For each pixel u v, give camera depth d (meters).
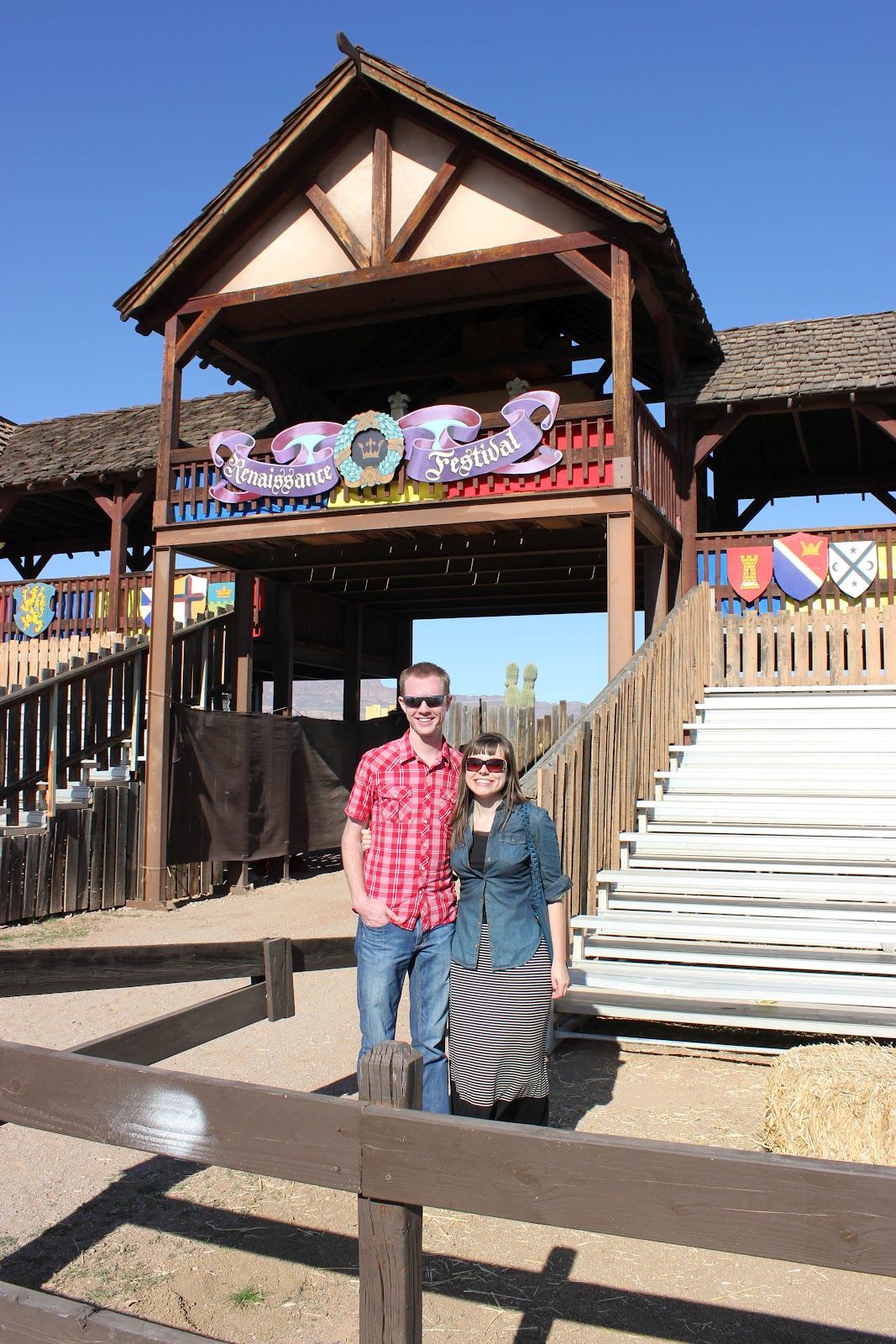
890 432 13.01
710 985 5.94
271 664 17.78
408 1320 2.35
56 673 13.03
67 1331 2.59
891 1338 3.30
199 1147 2.60
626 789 8.45
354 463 11.81
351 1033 6.84
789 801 8.77
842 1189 2.01
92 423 19.98
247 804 14.23
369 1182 2.38
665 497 12.78
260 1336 3.32
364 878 4.40
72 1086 2.81
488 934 4.19
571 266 11.29
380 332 15.90
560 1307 3.50
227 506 12.84
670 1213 2.12
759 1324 3.38
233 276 13.02
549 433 11.21
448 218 11.91
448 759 4.46
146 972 4.79
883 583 12.50
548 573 16.30
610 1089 5.45
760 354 14.48
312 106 12.13
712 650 12.27
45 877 11.71
